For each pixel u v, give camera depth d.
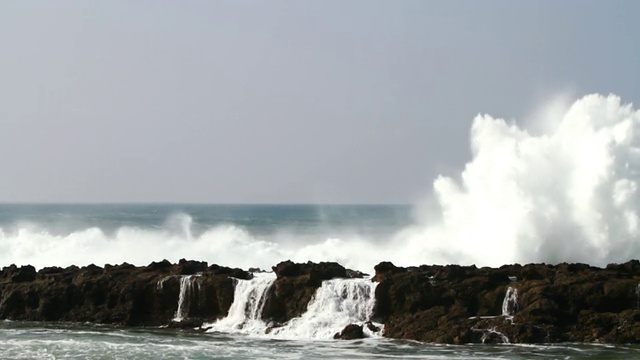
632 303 44.41
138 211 195.62
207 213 182.00
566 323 44.06
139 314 50.78
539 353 39.81
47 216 138.25
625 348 40.84
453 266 48.22
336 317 46.72
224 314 49.34
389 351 40.88
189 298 50.06
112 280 52.12
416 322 44.84
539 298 44.34
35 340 44.31
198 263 53.91
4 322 51.31
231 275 50.75
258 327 47.78
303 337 45.47
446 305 46.28
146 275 52.12
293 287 48.38
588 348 40.88
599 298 44.44
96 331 47.59
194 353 40.84
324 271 49.34
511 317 44.34
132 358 39.72
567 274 46.69
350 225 98.75
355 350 41.31
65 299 52.12
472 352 40.28
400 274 47.50
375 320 46.72
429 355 39.72
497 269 48.41
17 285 53.47
